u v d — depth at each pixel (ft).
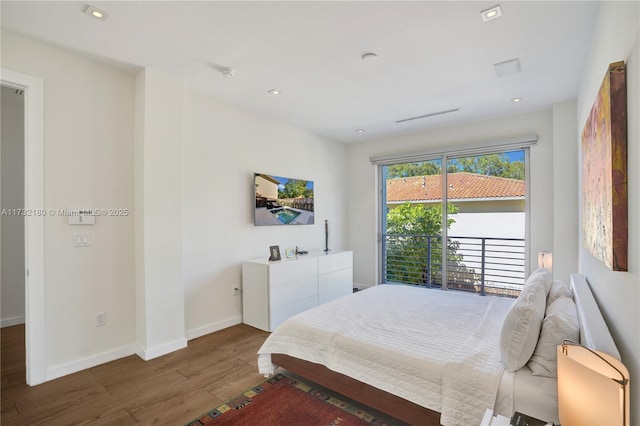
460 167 15.26
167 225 9.75
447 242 15.57
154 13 6.79
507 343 5.46
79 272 8.61
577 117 11.41
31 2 6.39
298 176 15.48
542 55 8.52
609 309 5.25
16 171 12.62
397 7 6.56
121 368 8.70
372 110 13.05
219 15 6.85
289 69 9.41
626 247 4.04
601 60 6.20
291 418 6.61
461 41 7.86
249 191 13.09
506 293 14.12
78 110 8.62
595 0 6.27
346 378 6.84
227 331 11.67
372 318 8.20
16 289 12.50
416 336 7.01
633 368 3.85
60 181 8.29
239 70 9.48
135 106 9.68
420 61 8.90
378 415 6.72
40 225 7.93
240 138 12.72
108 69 9.20
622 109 4.07
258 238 13.46
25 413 6.75
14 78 7.56
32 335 7.81
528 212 13.41
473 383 5.33
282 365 8.00
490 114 13.53
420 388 5.80
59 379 8.10
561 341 5.19
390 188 17.58
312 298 13.50
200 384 7.93
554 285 7.97
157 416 6.66
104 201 9.05
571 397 3.55
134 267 9.64
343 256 15.39
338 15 6.84
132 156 9.64
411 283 16.76
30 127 7.81
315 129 15.83
